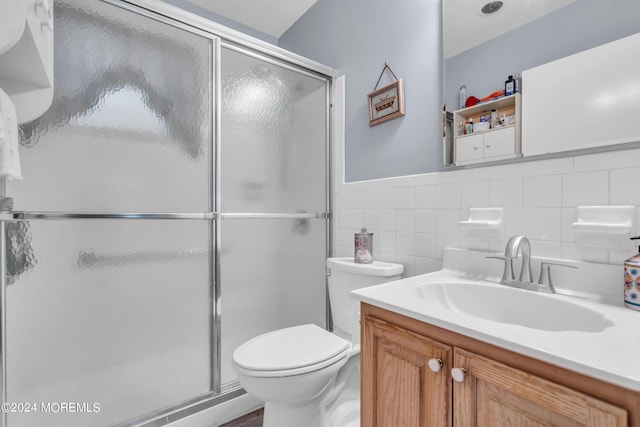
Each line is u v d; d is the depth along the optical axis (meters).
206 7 2.19
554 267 0.96
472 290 1.02
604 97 0.89
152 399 1.33
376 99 1.65
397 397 0.81
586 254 0.93
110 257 1.25
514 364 0.60
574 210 0.95
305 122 1.87
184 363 1.42
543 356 0.55
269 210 1.70
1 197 1.04
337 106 1.93
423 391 0.75
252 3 2.16
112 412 1.24
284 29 2.46
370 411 0.88
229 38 1.54
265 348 1.24
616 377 0.47
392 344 0.83
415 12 1.48
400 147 1.54
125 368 1.28
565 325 0.83
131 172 1.29
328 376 1.18
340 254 1.88
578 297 0.88
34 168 1.10
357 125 1.80
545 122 1.01
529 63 1.05
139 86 1.31
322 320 1.92
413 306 0.79
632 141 0.84
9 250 1.06
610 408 0.49
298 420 1.19
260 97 1.68
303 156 1.85
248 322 1.62
